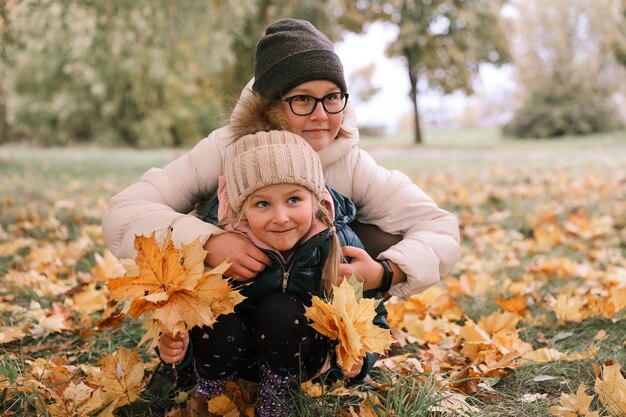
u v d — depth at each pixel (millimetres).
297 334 1837
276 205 1760
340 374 2027
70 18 9406
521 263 3951
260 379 1946
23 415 1907
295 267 1845
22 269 3660
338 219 1982
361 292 1771
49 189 7227
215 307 1640
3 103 25000
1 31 8750
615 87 27812
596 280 3488
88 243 4141
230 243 1828
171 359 1832
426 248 2039
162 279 1610
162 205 2031
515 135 28000
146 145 22047
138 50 11031
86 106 22172
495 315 2633
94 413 1894
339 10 24891
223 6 11266
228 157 2057
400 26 25734
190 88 22984
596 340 2527
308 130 2027
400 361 2258
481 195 6438
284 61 1986
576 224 4785
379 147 22406
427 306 2973
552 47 27469
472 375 2201
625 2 22375
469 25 25828
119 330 2701
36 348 2516
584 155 14031
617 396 1889
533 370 2260
